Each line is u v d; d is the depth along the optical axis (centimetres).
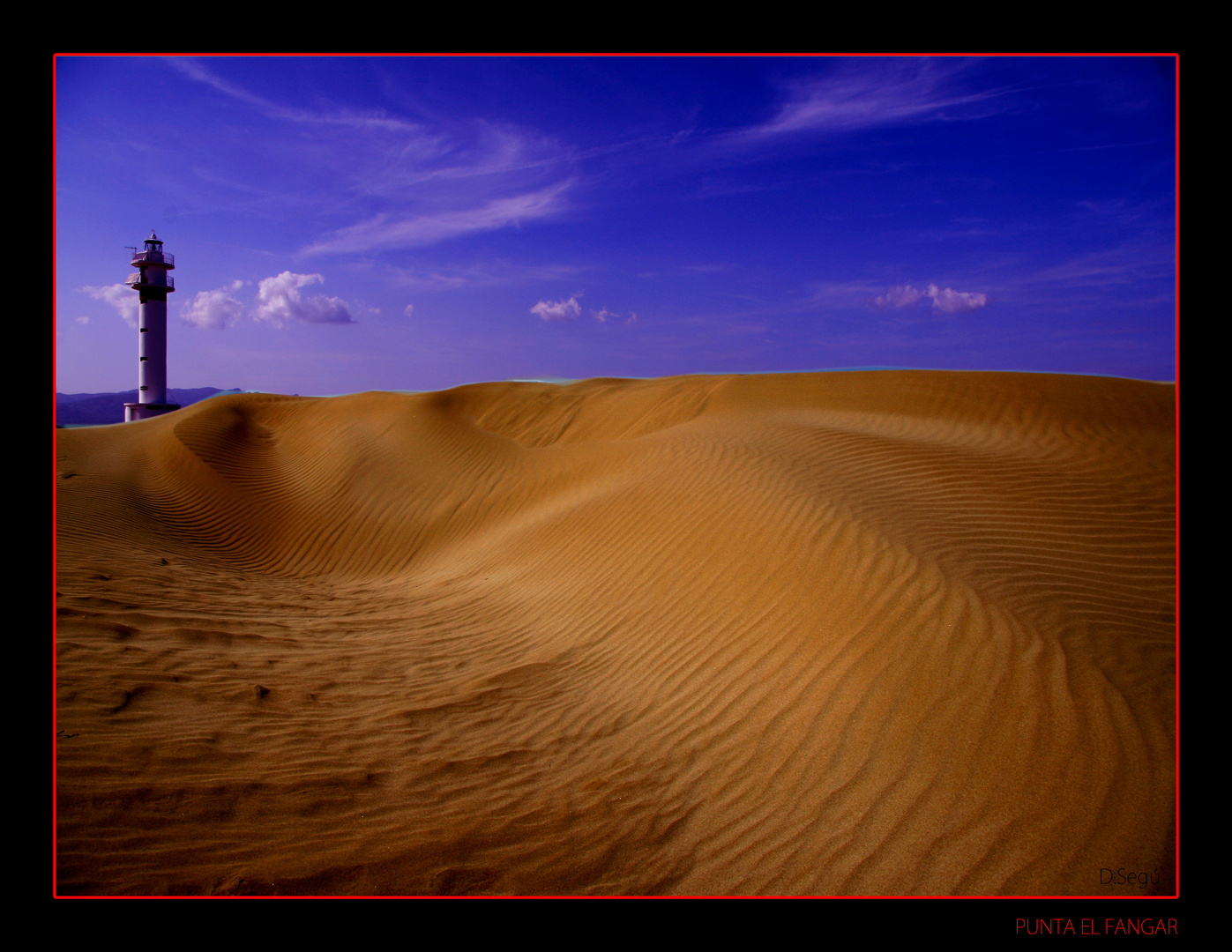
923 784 345
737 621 561
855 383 1579
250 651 575
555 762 429
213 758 371
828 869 311
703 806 377
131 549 982
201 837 300
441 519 1230
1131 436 1071
